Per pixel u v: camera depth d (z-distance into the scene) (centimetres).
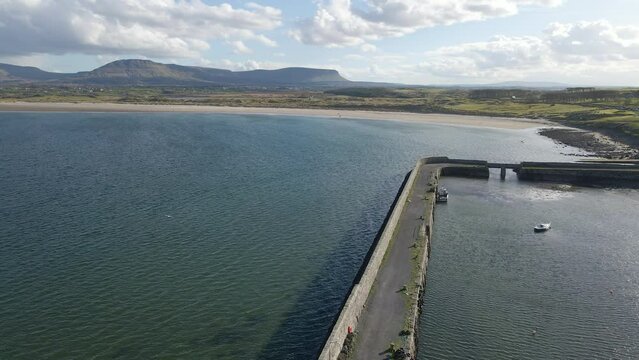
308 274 4384
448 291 4109
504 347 3288
